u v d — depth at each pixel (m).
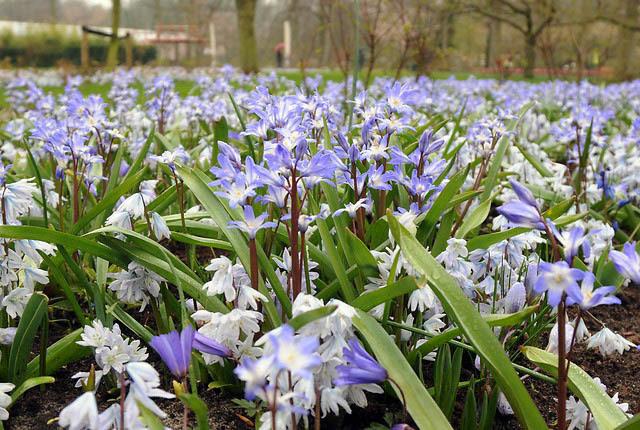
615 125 9.04
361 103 3.21
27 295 2.43
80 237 2.38
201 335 1.95
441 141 2.69
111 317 2.50
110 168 3.93
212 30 39.88
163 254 2.38
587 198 4.53
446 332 2.09
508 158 5.46
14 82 7.89
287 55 26.59
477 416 2.23
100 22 44.53
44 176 4.00
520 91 10.44
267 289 2.36
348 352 1.71
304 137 2.02
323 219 2.37
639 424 1.58
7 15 40.53
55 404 2.34
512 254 2.62
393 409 2.28
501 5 23.33
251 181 1.99
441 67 16.19
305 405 1.84
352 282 2.59
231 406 2.31
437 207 2.58
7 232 2.28
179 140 5.45
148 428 1.66
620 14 18.44
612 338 2.38
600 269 3.11
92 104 3.78
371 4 9.02
